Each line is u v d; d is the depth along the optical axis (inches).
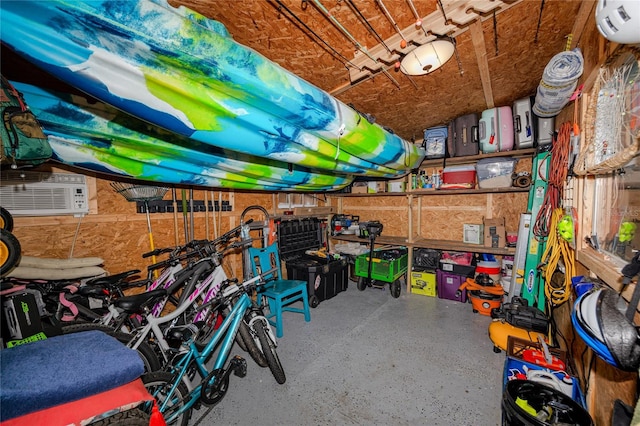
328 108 71.4
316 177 121.5
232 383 75.1
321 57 75.2
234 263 124.4
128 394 38.8
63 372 35.8
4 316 50.5
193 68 44.2
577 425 47.7
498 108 118.0
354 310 124.9
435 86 97.8
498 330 87.5
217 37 44.3
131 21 35.3
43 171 70.5
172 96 46.6
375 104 109.2
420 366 81.2
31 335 51.7
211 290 81.0
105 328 59.7
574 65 67.6
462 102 115.2
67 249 75.7
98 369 37.3
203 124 54.4
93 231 81.0
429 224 163.6
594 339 34.3
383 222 180.2
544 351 67.6
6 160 39.8
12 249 41.3
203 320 78.0
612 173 58.6
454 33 66.2
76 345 42.8
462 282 132.9
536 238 104.3
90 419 34.7
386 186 161.5
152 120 49.6
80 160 64.0
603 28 35.3
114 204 85.8
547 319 84.6
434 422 60.9
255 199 135.4
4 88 38.1
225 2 54.4
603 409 51.5
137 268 91.2
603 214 62.7
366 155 100.1
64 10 30.9
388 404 66.4
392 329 105.2
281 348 92.5
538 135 107.9
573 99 79.2
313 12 58.1
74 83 38.9
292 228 149.0
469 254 137.8
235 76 48.7
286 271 150.6
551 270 81.2
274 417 63.2
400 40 67.4
